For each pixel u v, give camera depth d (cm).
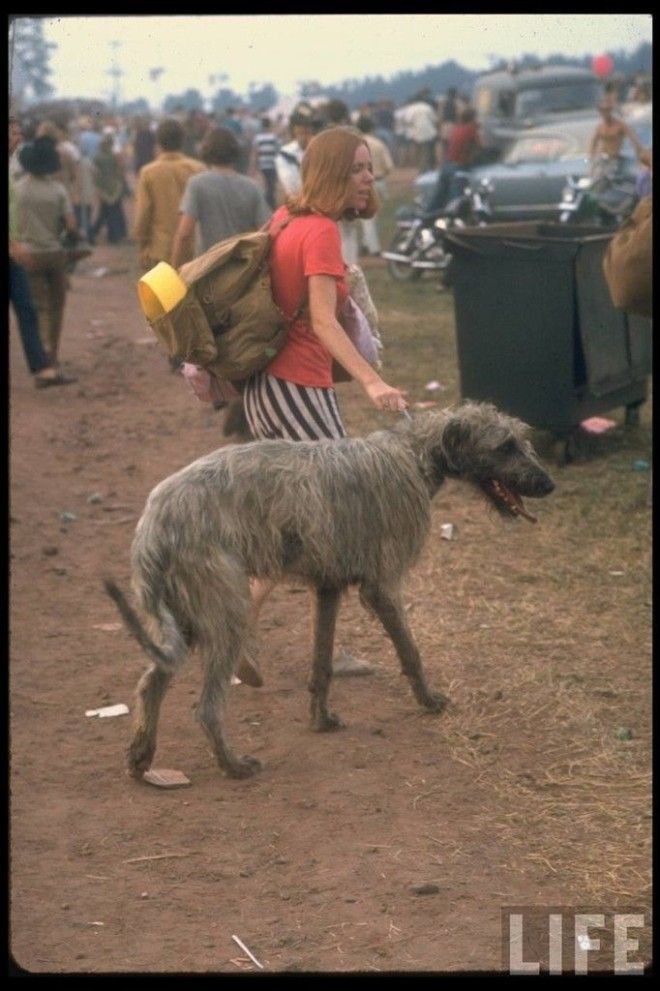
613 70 1973
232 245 586
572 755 584
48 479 1039
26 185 1360
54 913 461
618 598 772
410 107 3656
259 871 490
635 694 646
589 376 990
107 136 2933
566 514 915
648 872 484
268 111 3828
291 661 698
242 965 427
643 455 1049
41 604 783
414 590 790
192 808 539
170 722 629
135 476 1055
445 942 440
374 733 609
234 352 593
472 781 560
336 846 506
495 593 784
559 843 508
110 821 528
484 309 998
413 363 1405
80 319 1892
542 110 2348
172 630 531
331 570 571
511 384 1002
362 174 587
